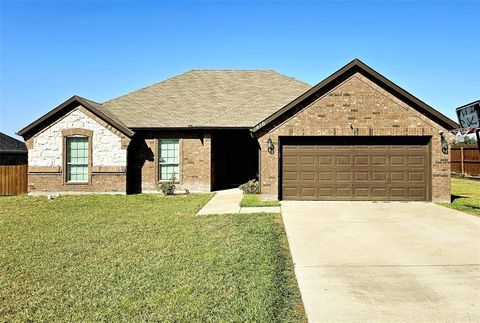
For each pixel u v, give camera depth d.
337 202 13.04
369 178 13.30
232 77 21.48
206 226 9.12
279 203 12.83
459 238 7.90
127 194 16.20
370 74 13.07
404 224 9.31
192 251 6.84
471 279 5.49
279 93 19.50
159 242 7.57
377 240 7.76
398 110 13.03
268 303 4.56
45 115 16.08
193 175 17.02
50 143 16.31
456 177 25.69
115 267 6.01
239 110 17.91
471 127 11.00
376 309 4.47
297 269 5.96
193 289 5.02
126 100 19.14
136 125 16.81
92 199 14.48
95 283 5.32
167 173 17.14
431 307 4.52
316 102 13.30
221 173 19.23
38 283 5.35
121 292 4.96
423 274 5.71
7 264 6.24
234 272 5.68
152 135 17.08
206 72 22.12
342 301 4.71
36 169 16.31
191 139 17.06
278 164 13.45
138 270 5.83
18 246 7.38
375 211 11.18
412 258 6.52
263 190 13.47
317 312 4.39
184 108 18.22
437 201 12.88
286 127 13.38
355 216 10.39
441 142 12.88
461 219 9.92
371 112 13.12
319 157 13.48
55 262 6.32
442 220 9.80
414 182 13.16
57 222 9.86
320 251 6.98
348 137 13.35
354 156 13.36
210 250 6.90
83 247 7.27
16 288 5.17
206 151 17.00
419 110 12.97
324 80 13.12
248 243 7.37
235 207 12.14
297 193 13.55
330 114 13.26
